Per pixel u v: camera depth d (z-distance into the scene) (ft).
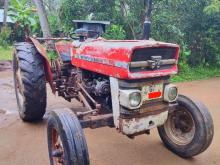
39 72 16.65
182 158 14.52
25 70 16.55
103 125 12.44
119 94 11.96
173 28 32.24
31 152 14.76
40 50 16.58
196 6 33.19
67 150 10.71
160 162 14.07
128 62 11.43
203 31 34.81
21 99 18.10
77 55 14.67
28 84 16.46
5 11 58.95
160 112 12.76
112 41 13.43
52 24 38.91
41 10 35.22
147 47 11.70
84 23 16.29
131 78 11.51
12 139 16.05
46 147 15.25
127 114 11.91
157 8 32.55
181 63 32.78
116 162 13.97
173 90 12.75
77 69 15.23
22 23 53.52
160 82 12.56
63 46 18.42
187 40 35.01
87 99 14.42
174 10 32.99
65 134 10.80
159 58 12.05
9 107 20.88
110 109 13.29
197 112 13.56
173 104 13.39
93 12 34.35
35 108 17.13
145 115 12.34
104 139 16.30
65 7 34.63
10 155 14.44
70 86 16.66
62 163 11.63
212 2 31.45
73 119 11.18
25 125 17.81
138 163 13.93
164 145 15.69
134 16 33.19
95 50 13.23
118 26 32.83
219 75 33.50
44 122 18.30
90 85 14.19
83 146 10.77
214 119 19.72
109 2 33.73
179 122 14.69
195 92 26.11
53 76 17.56
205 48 35.78
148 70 12.00
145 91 12.17
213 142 16.43
